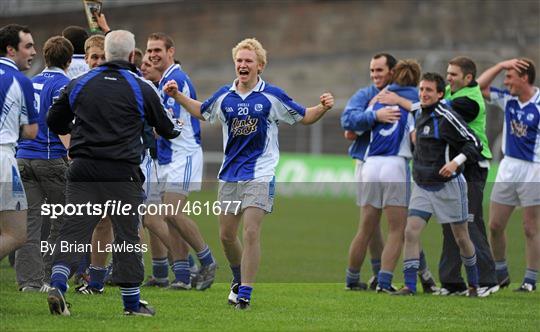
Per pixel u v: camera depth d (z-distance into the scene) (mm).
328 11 97062
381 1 95875
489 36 92938
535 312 25078
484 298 28047
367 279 32250
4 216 22188
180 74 28266
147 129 26266
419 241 28969
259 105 23797
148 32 97625
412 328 21484
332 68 94188
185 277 28016
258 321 21859
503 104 30781
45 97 26141
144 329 20078
